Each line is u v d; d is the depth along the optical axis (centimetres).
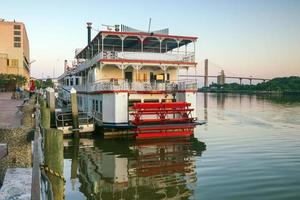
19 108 2150
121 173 1862
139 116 2784
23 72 10419
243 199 1430
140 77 3434
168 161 2117
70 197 1489
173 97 3133
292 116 5138
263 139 2955
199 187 1602
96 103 3234
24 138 1132
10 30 10175
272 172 1847
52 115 3070
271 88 19875
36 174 482
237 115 5397
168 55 3231
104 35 3095
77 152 2348
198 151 2405
